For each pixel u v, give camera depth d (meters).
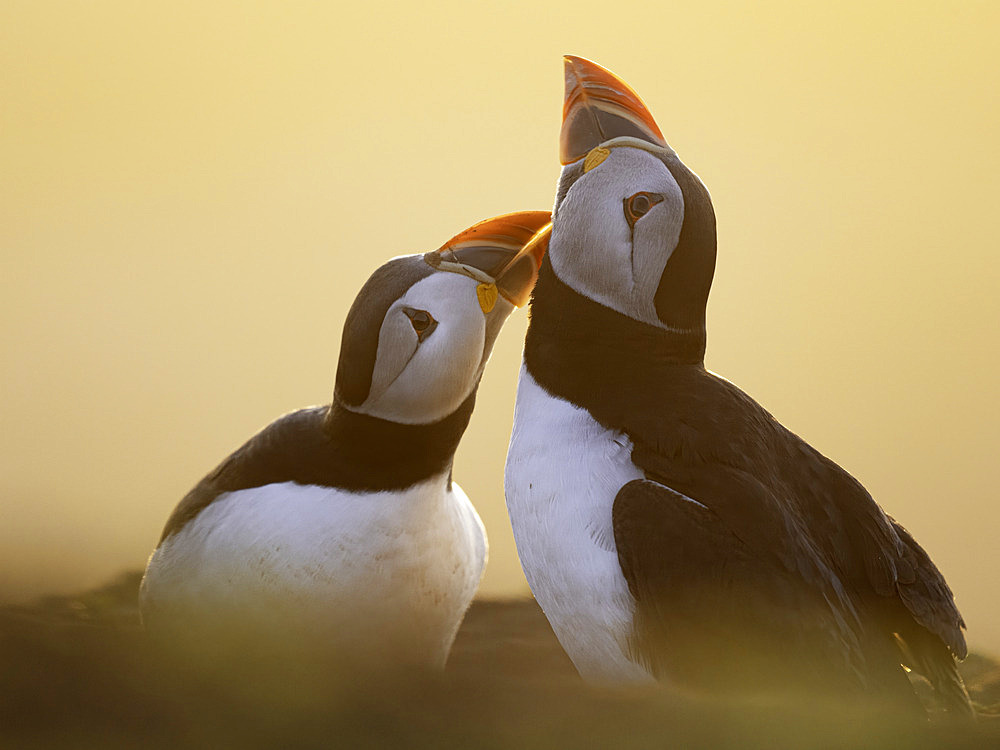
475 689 7.88
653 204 9.21
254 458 10.06
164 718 6.84
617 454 8.70
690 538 8.09
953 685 8.71
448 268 10.04
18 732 6.54
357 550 9.66
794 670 7.80
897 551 8.95
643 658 8.32
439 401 9.88
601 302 9.27
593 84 9.84
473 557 10.70
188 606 9.57
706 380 9.25
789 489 8.77
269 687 7.51
